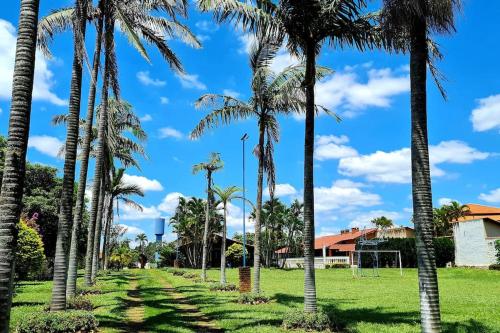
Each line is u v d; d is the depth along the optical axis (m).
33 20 8.20
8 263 7.22
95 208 22.20
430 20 9.23
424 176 8.95
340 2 11.63
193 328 12.40
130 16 15.11
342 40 12.55
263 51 18.89
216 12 11.48
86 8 12.86
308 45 12.58
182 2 13.80
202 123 19.30
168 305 17.98
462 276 43.34
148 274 50.06
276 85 18.48
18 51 8.02
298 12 11.95
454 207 73.25
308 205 12.05
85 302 14.05
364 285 31.55
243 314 14.45
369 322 13.05
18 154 7.69
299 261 76.81
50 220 38.91
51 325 9.98
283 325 11.49
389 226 87.56
